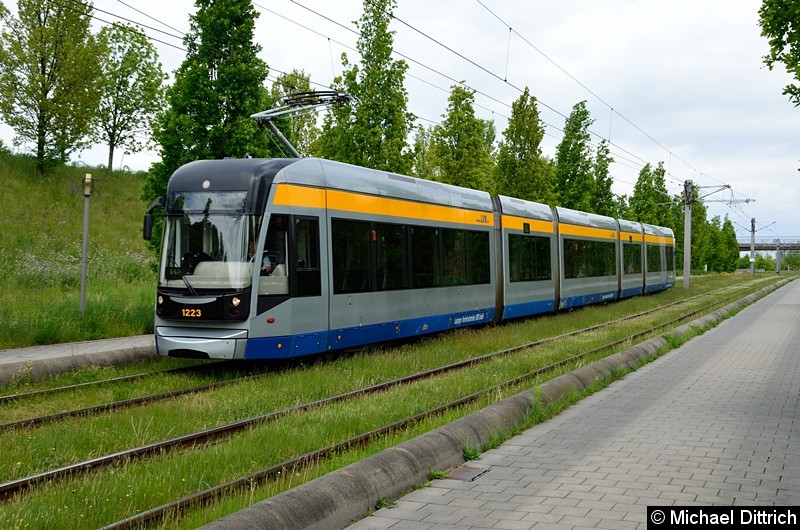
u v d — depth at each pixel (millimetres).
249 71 19844
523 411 8914
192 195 13242
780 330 21922
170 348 12859
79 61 33906
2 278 25297
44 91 33969
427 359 15062
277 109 19219
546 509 5719
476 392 11219
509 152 40531
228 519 4590
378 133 24812
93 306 18719
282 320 13000
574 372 11461
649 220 73250
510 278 22016
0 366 12148
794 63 12078
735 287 54438
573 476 6656
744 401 10406
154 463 7180
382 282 15625
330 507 5223
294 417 9281
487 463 7145
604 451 7582
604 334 19703
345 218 14578
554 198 41062
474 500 5969
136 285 27406
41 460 7430
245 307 12578
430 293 17406
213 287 12695
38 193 35188
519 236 22906
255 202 12914
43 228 32344
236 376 13031
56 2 32438
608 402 10414
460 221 19141
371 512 5684
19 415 9906
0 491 6375
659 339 17016
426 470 6570
